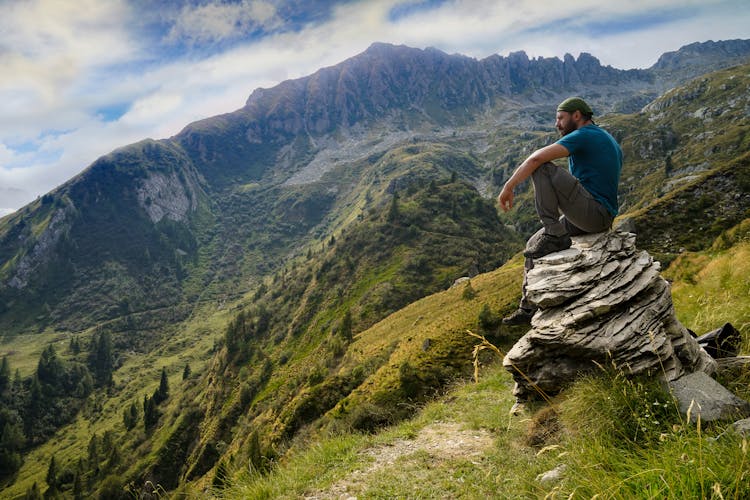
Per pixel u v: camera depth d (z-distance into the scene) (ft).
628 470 10.32
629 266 16.55
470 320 168.86
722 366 16.96
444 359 142.61
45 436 569.23
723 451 9.20
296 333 472.44
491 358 43.45
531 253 17.93
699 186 218.79
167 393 568.41
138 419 534.37
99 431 552.41
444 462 17.99
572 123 16.89
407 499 15.11
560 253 17.31
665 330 16.38
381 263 522.47
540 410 18.19
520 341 19.62
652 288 16.56
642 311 16.03
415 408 35.42
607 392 14.25
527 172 15.98
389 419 34.40
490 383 32.53
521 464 15.20
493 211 627.05
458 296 273.95
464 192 645.92
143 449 409.49
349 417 35.37
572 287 16.30
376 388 137.39
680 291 44.21
